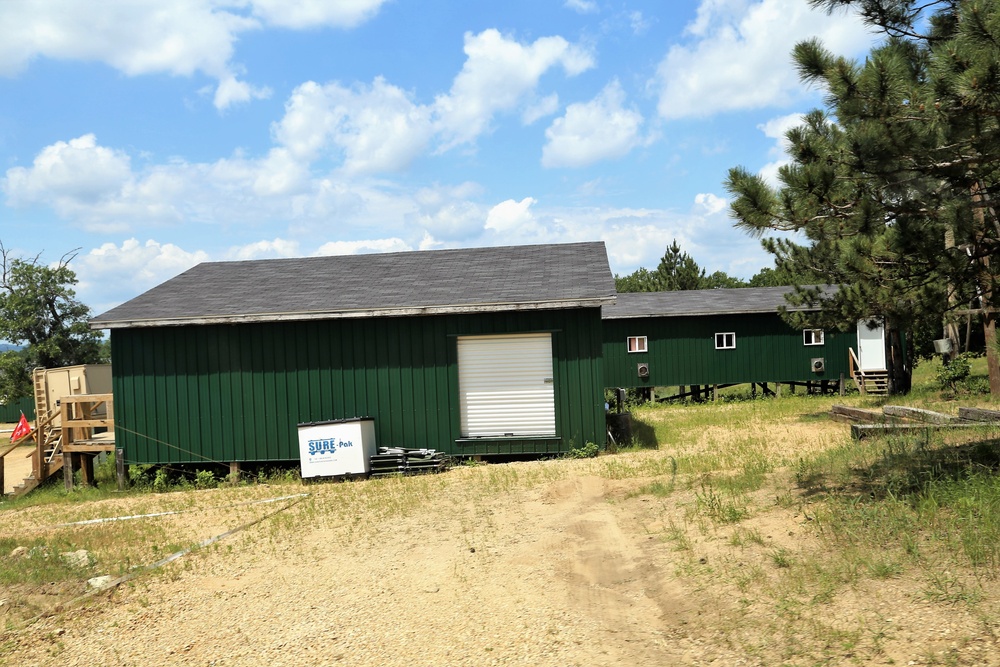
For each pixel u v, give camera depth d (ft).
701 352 89.45
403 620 19.57
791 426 51.44
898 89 20.48
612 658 15.81
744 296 95.50
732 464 34.55
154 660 18.72
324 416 47.80
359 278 54.95
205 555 28.07
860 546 19.01
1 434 113.60
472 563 23.93
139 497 45.65
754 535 21.77
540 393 46.75
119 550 30.01
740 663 14.58
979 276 24.90
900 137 20.88
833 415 55.31
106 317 48.37
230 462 48.29
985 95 18.63
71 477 51.57
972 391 60.08
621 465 38.52
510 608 19.54
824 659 13.97
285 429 48.01
